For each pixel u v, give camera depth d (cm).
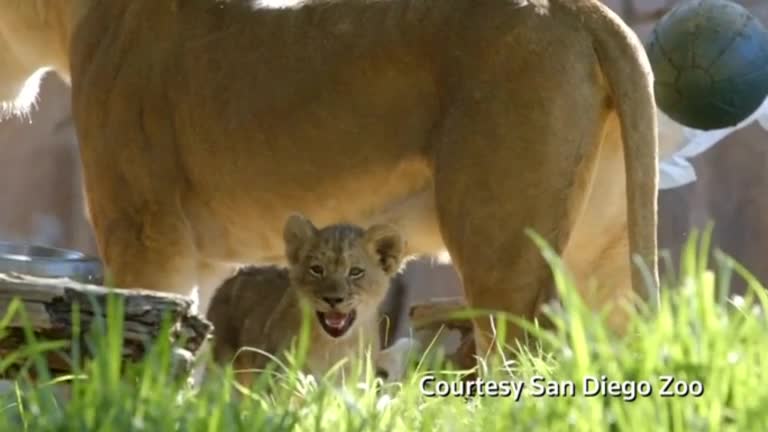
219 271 1210
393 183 1060
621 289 1069
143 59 1173
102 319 788
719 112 1203
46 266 1191
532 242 984
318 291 1070
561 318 748
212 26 1141
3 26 1337
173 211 1168
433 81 1022
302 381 838
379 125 1045
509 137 984
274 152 1093
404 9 1040
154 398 695
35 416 693
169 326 768
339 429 721
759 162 2300
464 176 993
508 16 997
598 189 1040
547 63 984
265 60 1097
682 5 1216
